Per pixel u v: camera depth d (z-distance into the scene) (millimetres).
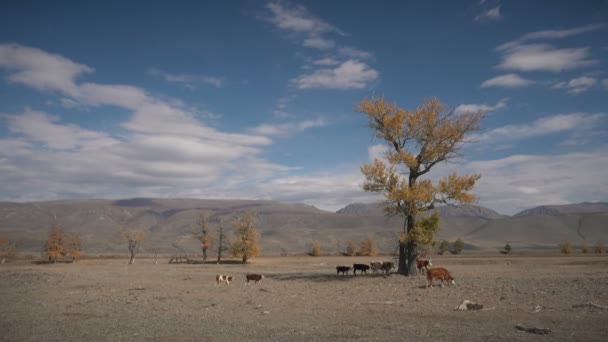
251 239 83750
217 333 15570
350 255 122500
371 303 22281
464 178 33625
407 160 34375
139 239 99562
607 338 13031
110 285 35656
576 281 27938
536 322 15680
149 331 16172
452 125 35125
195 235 96125
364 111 36062
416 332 14766
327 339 14141
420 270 40125
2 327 17312
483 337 13633
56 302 25156
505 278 32750
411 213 34500
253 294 28219
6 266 78312
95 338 15094
